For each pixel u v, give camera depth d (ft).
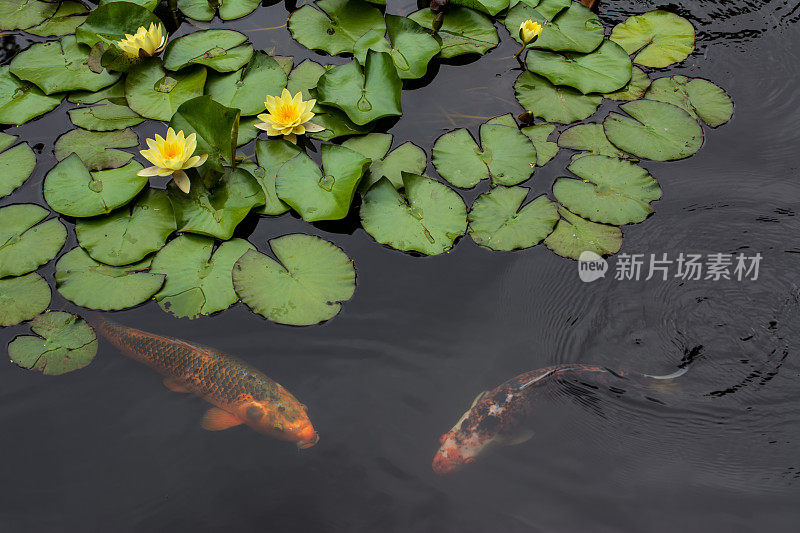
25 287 9.77
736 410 8.79
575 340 9.47
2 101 12.49
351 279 9.91
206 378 8.64
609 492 7.89
